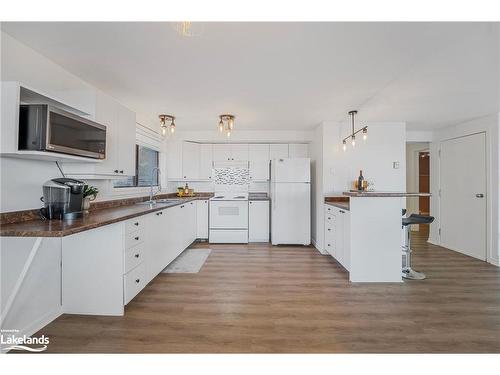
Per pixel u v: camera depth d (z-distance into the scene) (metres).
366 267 3.12
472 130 4.34
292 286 2.96
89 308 2.30
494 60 2.29
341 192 4.44
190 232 4.70
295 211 4.88
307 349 1.83
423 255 4.37
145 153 4.57
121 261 2.28
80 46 2.05
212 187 5.72
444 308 2.44
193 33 1.88
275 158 5.11
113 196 3.44
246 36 1.92
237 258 4.08
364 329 2.08
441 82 2.77
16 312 1.91
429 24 1.77
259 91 3.05
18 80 1.97
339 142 4.45
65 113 1.96
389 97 3.25
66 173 2.44
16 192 1.96
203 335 1.99
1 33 1.84
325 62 2.32
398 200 3.13
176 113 3.99
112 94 3.15
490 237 3.97
